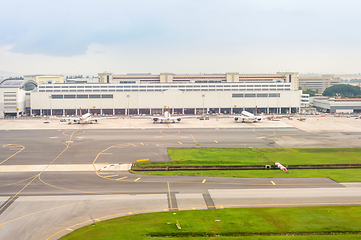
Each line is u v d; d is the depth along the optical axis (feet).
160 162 341.21
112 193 252.42
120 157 367.45
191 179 289.12
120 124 640.99
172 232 189.26
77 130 559.79
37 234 187.73
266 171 319.68
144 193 253.03
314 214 216.33
